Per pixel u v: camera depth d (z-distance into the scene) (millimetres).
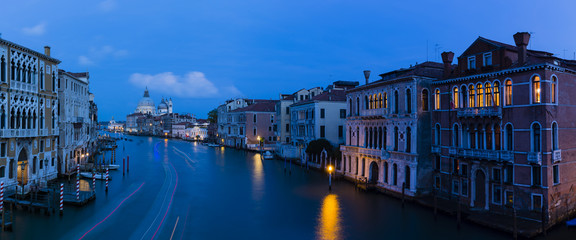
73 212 26375
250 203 29703
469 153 25781
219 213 26734
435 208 25438
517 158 22828
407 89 30234
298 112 58781
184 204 29359
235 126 89438
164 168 51219
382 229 22969
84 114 53188
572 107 23438
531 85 22141
